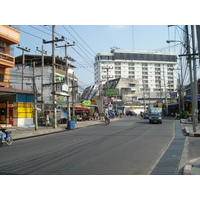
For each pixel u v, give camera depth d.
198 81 39.12
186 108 46.66
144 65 107.56
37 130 20.50
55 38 22.64
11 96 24.17
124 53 105.31
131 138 14.53
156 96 91.88
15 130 20.78
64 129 23.22
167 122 33.34
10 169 6.76
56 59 42.09
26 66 43.91
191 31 18.09
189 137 15.37
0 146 12.35
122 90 81.06
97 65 104.62
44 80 39.28
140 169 6.64
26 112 25.62
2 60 24.95
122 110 76.31
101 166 6.99
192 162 7.25
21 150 10.54
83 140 13.75
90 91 80.12
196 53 18.08
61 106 35.41
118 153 9.25
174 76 110.50
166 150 10.17
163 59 109.88
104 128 23.67
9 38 25.64
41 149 10.61
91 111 43.75
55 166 7.05
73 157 8.45
